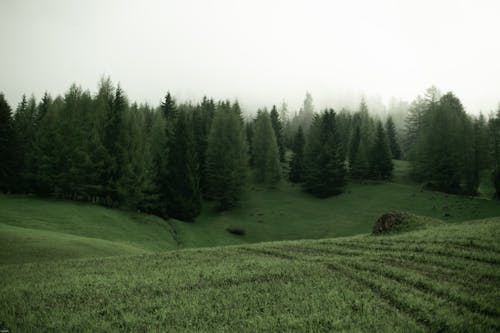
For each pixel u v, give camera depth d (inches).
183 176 2133.4
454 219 1915.6
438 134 2578.7
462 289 479.2
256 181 2972.4
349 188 2795.3
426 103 3735.2
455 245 709.9
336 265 623.8
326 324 378.0
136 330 372.2
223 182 2374.5
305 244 872.9
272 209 2440.9
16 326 384.5
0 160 2124.8
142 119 2368.4
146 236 1657.2
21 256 832.9
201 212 2348.7
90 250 978.7
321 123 3144.7
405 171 3203.7
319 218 2253.9
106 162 1959.9
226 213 2341.3
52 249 917.2
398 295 459.5
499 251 643.5
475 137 2657.5
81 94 2231.8
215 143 2511.1
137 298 468.4
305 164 2972.4
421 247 724.0
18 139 2295.8
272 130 2984.7
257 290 491.8
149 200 2069.4
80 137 1964.8
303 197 2699.3
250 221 2231.8
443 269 573.3
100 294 492.4
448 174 2479.1
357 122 3971.5
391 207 2257.6
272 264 637.9
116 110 2154.3
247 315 408.5
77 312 426.3
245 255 757.3
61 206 1699.1
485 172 3105.3
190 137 2358.5
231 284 526.9
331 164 2645.2
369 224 2057.1
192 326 378.6
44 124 2140.7
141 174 1953.7
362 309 416.5
